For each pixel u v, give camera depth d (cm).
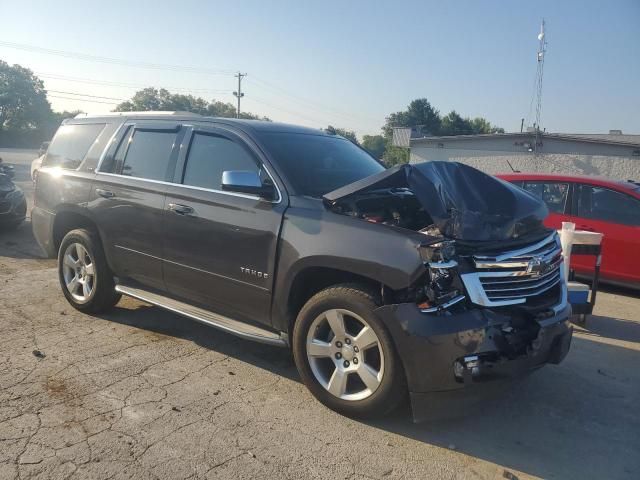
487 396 343
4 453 309
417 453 332
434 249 327
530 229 389
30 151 6153
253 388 405
